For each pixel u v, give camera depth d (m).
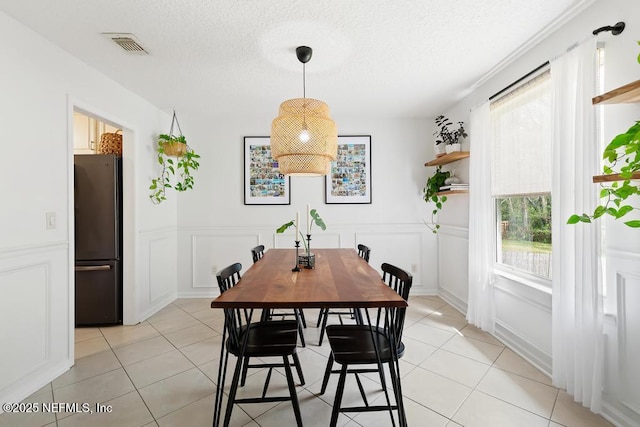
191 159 3.70
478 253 2.88
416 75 2.71
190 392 1.94
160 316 3.32
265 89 3.00
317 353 2.48
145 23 1.92
